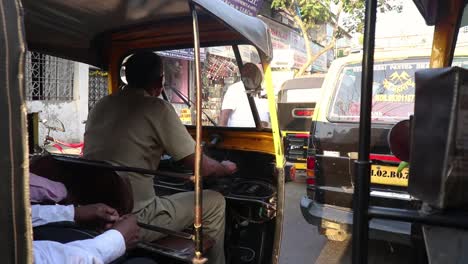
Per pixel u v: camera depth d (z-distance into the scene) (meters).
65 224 1.59
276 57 10.95
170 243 1.94
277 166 2.30
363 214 1.05
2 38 0.91
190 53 4.90
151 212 2.04
